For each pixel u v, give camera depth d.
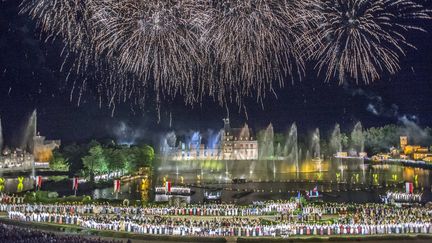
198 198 125.69
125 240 64.62
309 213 84.38
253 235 68.38
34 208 86.44
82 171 190.12
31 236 55.47
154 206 90.25
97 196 130.25
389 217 73.50
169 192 133.75
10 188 150.00
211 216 85.00
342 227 69.56
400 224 70.00
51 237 54.50
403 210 83.50
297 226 69.56
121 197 127.88
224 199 121.44
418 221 70.69
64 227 72.19
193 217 83.12
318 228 69.31
